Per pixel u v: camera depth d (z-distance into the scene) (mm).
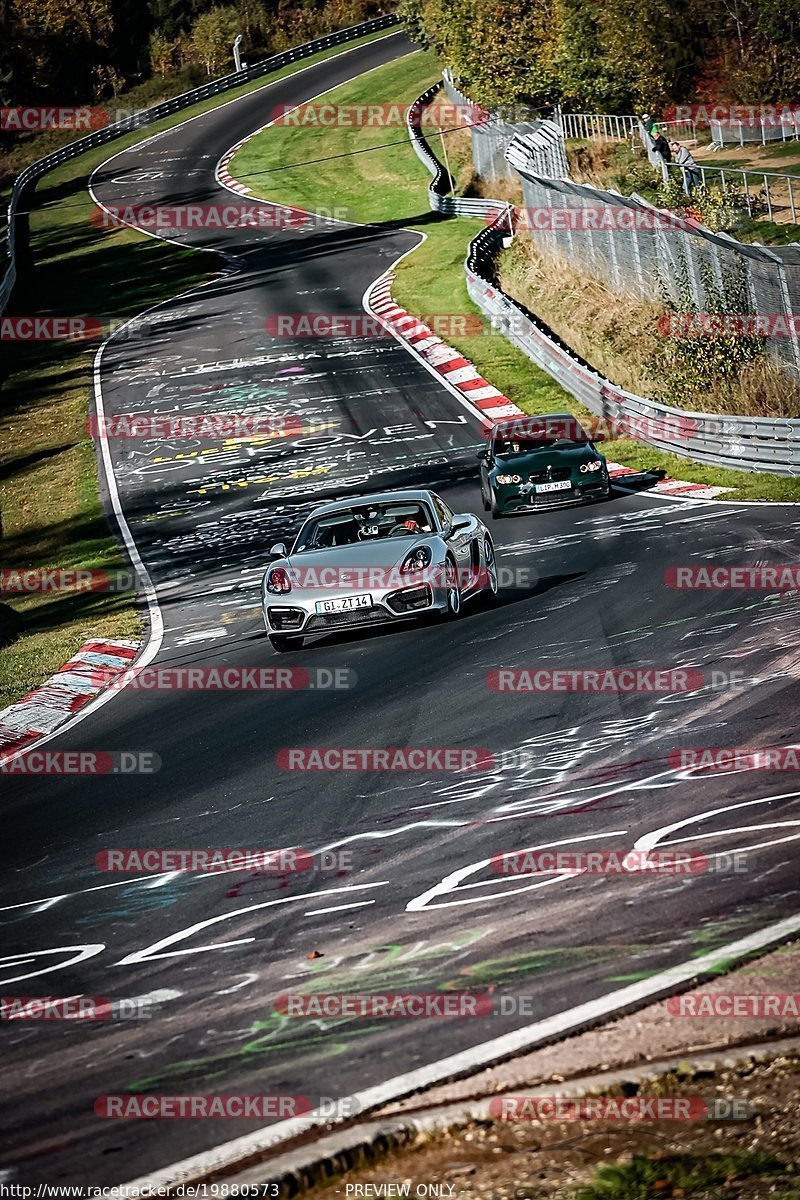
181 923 24016
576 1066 15750
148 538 93500
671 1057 15656
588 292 130125
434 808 28844
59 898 27078
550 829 25953
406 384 123750
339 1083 16281
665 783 27766
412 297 155125
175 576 81625
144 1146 15422
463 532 52062
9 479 117938
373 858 25984
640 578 54188
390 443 107438
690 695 34906
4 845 32594
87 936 24281
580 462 75500
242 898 24844
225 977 20750
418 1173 14055
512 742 33375
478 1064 16125
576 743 32281
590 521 72375
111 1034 19141
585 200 132125
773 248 85375
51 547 96375
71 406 138000
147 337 161500
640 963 18547
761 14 160750
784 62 160250
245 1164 14656
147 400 135250
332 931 22094
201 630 64438
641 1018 16734
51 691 53469
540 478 75062
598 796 27672
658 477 82750
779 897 20281
